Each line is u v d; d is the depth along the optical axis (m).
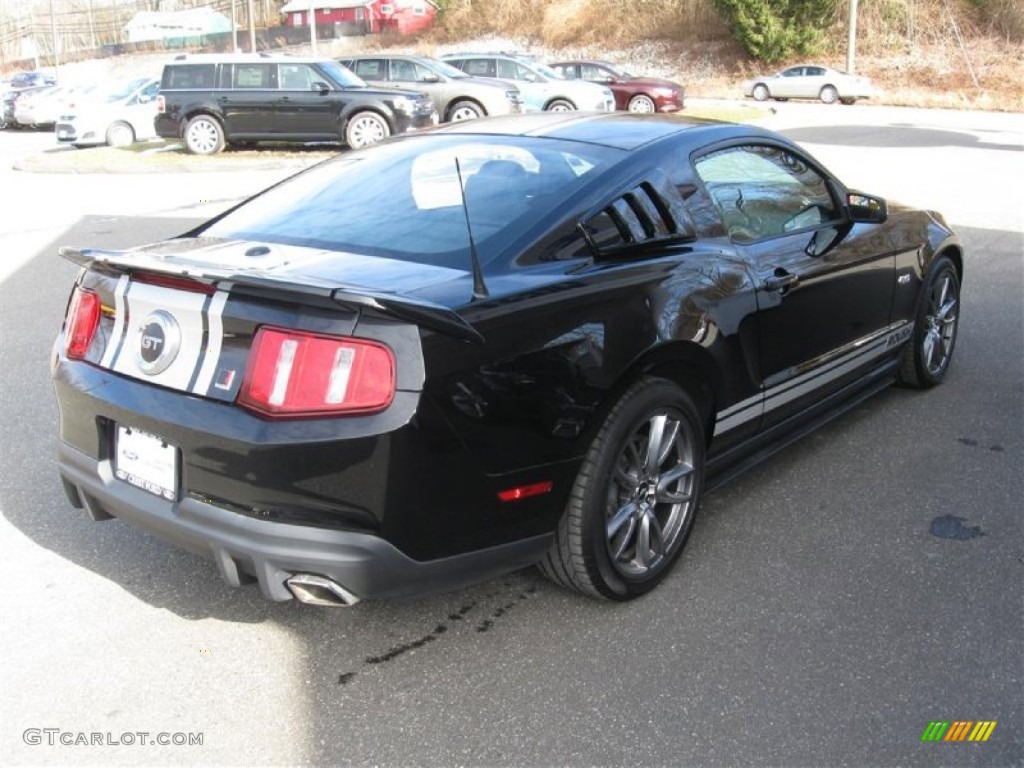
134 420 2.85
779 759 2.57
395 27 52.53
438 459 2.67
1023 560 3.62
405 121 17.47
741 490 4.25
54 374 3.18
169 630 3.19
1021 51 37.38
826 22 39.50
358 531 2.63
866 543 3.76
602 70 27.77
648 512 3.34
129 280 2.99
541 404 2.87
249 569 2.72
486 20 50.12
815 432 4.90
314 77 17.48
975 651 3.05
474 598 3.38
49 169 16.70
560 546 3.13
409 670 2.98
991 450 4.65
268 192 3.98
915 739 2.65
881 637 3.13
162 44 58.03
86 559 3.64
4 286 8.30
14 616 3.25
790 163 4.30
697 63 42.94
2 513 4.01
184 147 18.83
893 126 23.55
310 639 3.14
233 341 2.71
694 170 3.71
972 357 6.10
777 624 3.20
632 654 3.05
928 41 39.12
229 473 2.66
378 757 2.60
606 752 2.61
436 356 2.64
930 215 5.41
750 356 3.70
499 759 2.58
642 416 3.18
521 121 4.09
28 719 2.74
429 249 3.12
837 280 4.24
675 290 3.31
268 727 2.72
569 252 3.15
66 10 78.44
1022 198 12.13
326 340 2.58
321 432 2.56
